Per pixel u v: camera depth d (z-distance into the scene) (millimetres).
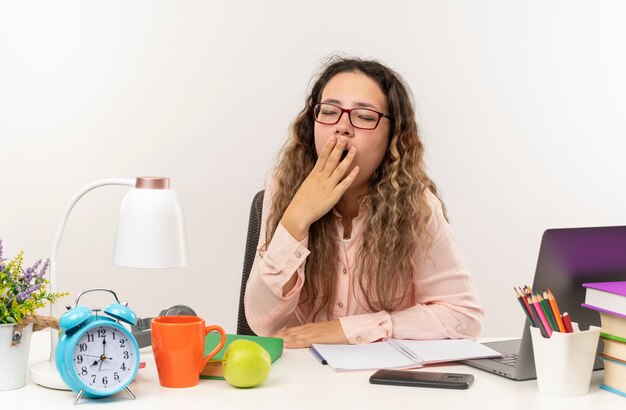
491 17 3328
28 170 3172
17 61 3150
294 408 1298
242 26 3227
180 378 1411
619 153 3430
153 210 1376
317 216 1796
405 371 1513
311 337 1774
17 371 1402
